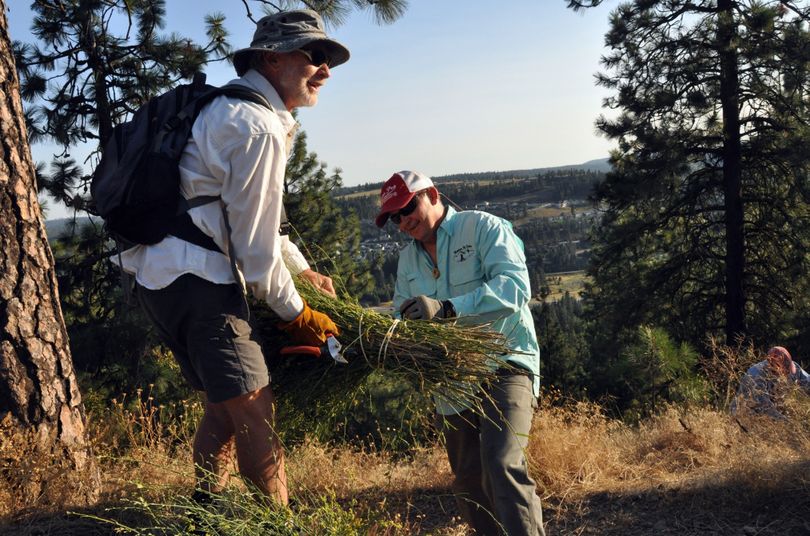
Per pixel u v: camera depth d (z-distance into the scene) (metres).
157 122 2.23
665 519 3.36
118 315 11.51
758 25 15.89
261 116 2.17
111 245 12.32
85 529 2.69
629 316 18.48
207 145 2.14
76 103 12.03
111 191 2.16
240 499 2.26
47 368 3.21
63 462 3.12
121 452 3.71
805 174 16.69
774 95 16.86
